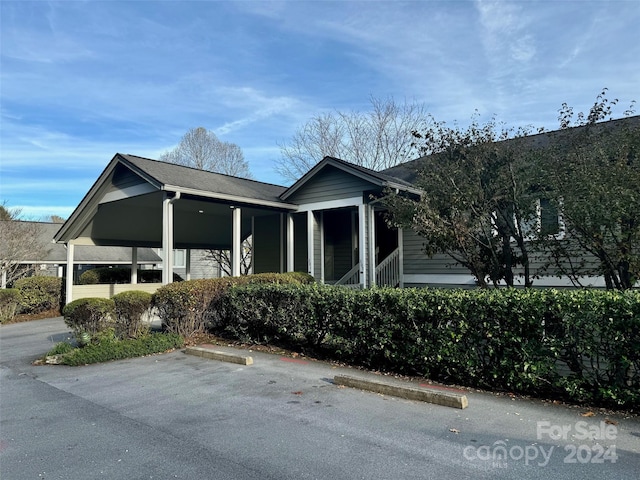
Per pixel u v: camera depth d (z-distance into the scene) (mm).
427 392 4523
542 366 4383
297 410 4363
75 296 13461
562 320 4281
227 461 3246
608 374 4137
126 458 3348
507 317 4609
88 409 4594
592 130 6582
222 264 25984
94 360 6816
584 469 2980
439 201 7000
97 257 21469
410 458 3205
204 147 36062
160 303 8273
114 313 7938
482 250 7234
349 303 6059
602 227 5238
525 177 6551
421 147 7812
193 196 10320
